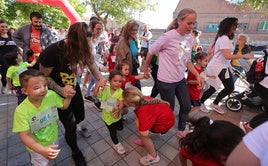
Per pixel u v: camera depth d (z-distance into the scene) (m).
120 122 2.45
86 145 2.53
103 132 2.86
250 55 2.88
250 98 3.62
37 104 1.50
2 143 2.54
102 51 5.43
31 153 1.61
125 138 2.72
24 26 3.50
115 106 2.20
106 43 6.29
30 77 1.35
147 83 5.72
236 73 3.54
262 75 2.38
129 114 3.49
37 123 1.51
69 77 1.86
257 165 0.62
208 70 3.39
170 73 2.38
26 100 1.48
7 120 3.23
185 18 2.09
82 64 1.87
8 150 2.39
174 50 2.28
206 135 1.15
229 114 3.58
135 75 3.14
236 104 3.69
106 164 2.19
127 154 2.36
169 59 2.35
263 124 0.66
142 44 8.06
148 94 4.76
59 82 1.86
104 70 3.52
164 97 2.53
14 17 15.28
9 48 4.39
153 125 2.13
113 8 17.25
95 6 17.95
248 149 0.64
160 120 2.08
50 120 1.64
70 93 1.67
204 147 1.18
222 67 3.21
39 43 3.56
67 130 1.99
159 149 2.46
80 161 2.10
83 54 1.76
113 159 2.27
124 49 2.88
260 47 4.72
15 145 2.50
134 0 17.73
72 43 1.66
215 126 1.14
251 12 25.42
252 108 3.84
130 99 1.99
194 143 1.22
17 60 3.05
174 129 2.96
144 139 2.06
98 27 3.16
